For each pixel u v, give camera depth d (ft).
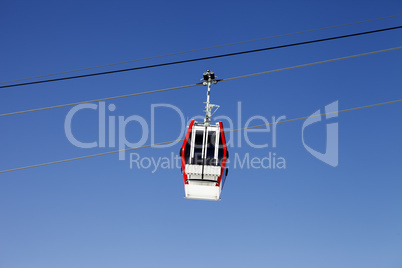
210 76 47.06
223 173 49.70
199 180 48.78
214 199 49.49
